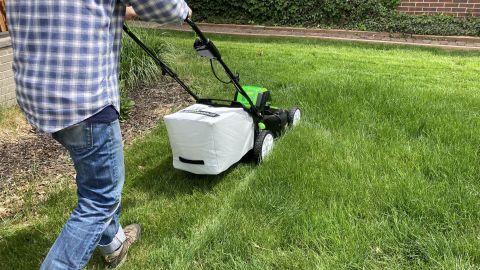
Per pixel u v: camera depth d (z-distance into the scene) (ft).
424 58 26.07
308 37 32.99
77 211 7.09
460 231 9.20
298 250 8.83
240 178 11.88
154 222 10.00
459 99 16.60
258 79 20.31
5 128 15.33
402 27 33.24
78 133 6.48
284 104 16.51
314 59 25.17
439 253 8.54
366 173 11.28
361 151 12.54
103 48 6.47
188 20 8.95
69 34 6.12
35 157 13.46
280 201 10.37
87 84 6.31
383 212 9.86
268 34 34.65
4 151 13.79
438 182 10.80
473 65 24.07
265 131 12.68
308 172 11.43
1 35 17.44
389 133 13.70
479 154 12.19
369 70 22.44
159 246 9.23
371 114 15.11
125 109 16.19
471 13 33.30
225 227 9.48
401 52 28.04
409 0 34.65
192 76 21.15
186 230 9.71
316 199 10.30
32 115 6.41
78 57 6.20
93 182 6.97
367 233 9.13
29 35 6.26
